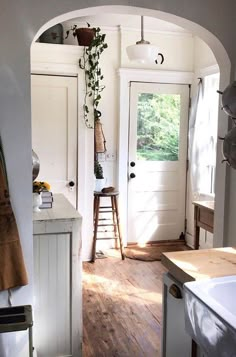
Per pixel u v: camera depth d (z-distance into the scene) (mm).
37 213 2254
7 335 2064
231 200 2244
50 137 3938
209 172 4242
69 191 4035
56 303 2191
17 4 1869
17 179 1958
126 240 4566
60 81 3887
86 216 4090
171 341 1709
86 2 1958
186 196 4676
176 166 4645
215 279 1424
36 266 2133
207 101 4180
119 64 4309
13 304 2021
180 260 1647
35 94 3846
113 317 2871
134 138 4461
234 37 2176
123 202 4496
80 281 2209
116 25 4199
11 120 1921
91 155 4043
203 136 4223
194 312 1315
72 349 2240
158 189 4621
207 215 3309
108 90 4359
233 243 2238
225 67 2234
